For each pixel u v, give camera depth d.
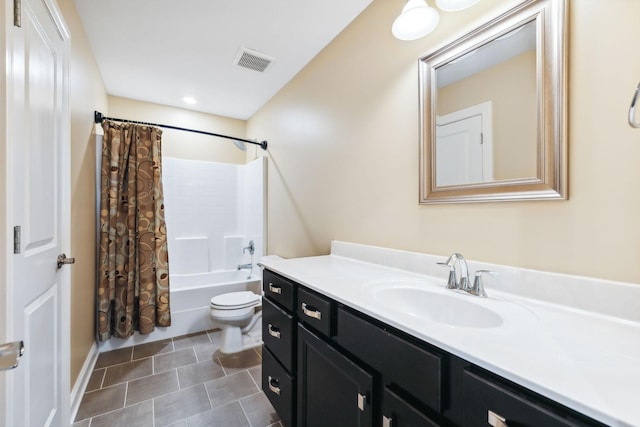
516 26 0.97
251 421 1.48
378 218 1.54
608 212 0.79
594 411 0.41
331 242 1.89
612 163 0.78
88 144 1.98
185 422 1.47
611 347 0.61
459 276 1.09
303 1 1.56
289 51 2.03
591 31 0.81
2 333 0.79
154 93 2.75
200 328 2.64
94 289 2.19
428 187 1.26
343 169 1.80
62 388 1.31
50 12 1.13
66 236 1.36
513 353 0.58
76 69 1.62
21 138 0.88
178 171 3.13
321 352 1.06
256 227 3.09
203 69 2.29
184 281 3.09
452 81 1.17
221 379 1.86
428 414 0.68
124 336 2.28
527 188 0.94
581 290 0.82
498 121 1.02
